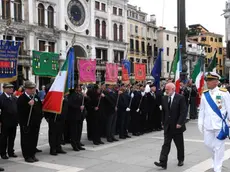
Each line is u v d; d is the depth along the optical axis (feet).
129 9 169.07
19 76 97.66
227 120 20.47
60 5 120.78
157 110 41.04
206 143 21.25
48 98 27.27
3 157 26.14
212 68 52.70
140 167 23.30
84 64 32.76
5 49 25.58
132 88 39.17
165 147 22.91
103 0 141.08
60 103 26.61
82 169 22.84
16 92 42.45
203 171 22.18
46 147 31.17
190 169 22.72
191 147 30.22
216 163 20.70
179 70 39.29
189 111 53.52
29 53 109.29
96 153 28.07
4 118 25.98
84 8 131.44
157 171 22.25
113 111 33.65
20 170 22.77
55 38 119.96
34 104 25.58
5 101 26.11
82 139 35.53
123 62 41.27
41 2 115.44
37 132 25.86
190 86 52.24
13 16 106.01
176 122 22.80
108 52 143.74
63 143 32.22
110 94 33.65
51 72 32.12
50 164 24.39
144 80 47.93
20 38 108.68
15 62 26.37
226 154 27.14
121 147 30.66
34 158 25.49
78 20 128.57
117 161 25.09
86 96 32.24
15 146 31.53
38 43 114.01
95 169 22.82
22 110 25.14
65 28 122.83
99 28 139.74
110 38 144.87
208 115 20.94
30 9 111.14
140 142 33.22
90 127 34.65
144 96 38.32
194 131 40.34
